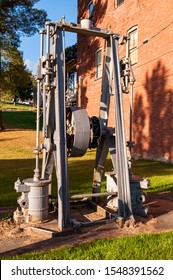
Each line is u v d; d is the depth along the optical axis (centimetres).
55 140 502
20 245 421
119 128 544
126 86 571
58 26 505
